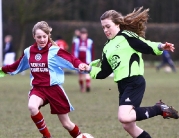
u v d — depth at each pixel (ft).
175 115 29.68
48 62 31.37
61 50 31.60
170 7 181.98
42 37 31.35
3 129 40.14
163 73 125.29
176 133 38.14
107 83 94.32
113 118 46.73
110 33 29.68
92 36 163.84
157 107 29.35
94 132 38.58
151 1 183.11
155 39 162.30
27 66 33.14
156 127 41.32
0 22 95.09
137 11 30.35
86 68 30.22
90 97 66.54
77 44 77.66
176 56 161.07
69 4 178.60
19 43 168.25
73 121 44.78
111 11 29.89
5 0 166.71
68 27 165.78
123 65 28.78
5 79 107.45
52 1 176.04
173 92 73.15
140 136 29.19
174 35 161.17
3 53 161.89
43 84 31.42
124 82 28.89
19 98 65.72
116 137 36.27
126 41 29.04
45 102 31.86
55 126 41.98
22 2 165.37
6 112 51.29
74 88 81.71
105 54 29.60
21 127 41.24
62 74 32.01
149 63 161.38
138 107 28.50
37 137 36.37
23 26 166.71
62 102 31.65
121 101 28.43
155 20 182.09
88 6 190.29
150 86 84.38
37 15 167.63
